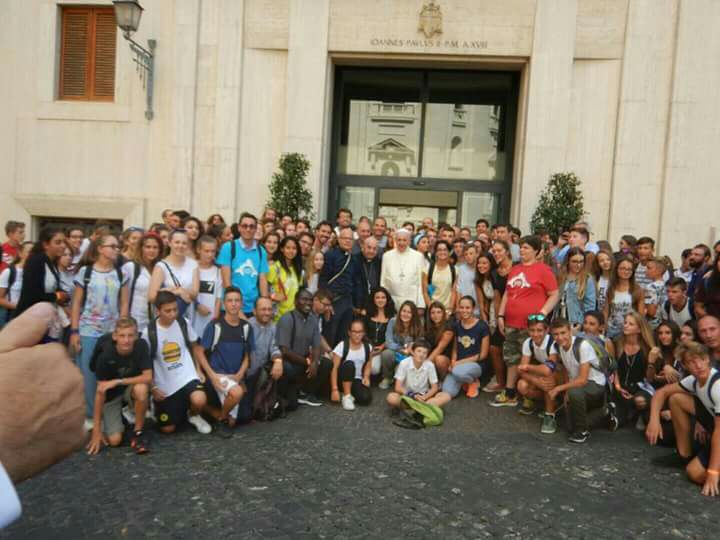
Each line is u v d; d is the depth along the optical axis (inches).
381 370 282.2
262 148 461.4
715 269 206.8
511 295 260.1
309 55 448.5
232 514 144.7
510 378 259.3
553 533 139.7
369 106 490.0
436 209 489.4
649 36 423.5
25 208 479.8
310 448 194.5
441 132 486.9
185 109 456.1
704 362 172.2
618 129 429.1
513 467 182.5
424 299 294.7
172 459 181.0
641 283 292.5
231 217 457.7
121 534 133.6
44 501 149.8
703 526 145.6
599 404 218.1
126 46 467.8
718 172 419.5
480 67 461.4
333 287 285.9
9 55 475.8
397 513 147.6
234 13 452.1
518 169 449.4
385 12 444.1
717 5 413.7
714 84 417.4
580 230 267.1
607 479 174.7
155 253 235.6
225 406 211.3
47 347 29.5
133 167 471.8
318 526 139.6
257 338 230.7
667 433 204.5
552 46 430.0
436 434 215.9
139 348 191.2
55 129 476.1
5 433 25.8
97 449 185.6
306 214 439.5
